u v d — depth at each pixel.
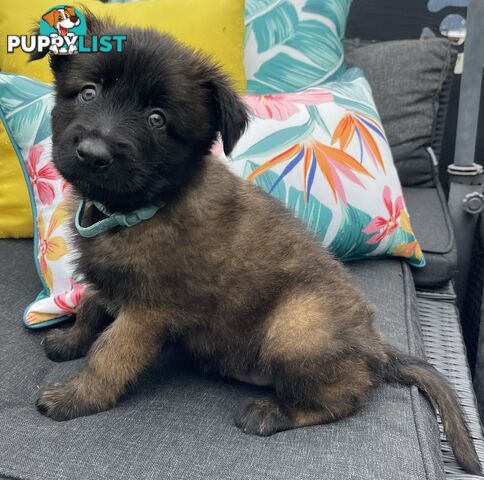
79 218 0.42
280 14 0.72
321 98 0.59
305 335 0.40
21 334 0.47
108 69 0.38
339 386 0.39
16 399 0.40
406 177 0.79
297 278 0.42
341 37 0.75
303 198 0.54
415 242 0.60
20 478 0.33
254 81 0.71
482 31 0.65
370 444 0.36
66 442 0.35
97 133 0.36
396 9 0.86
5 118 0.53
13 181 0.59
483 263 0.72
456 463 0.40
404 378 0.42
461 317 0.75
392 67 0.79
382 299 0.53
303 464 0.34
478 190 0.70
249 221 0.42
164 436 0.36
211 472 0.33
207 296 0.41
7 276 0.54
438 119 0.81
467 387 0.50
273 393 0.42
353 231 0.55
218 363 0.44
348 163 0.56
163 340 0.41
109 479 0.32
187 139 0.40
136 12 0.64
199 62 0.41
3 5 0.62
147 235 0.40
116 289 0.41
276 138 0.55
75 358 0.45
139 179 0.38
